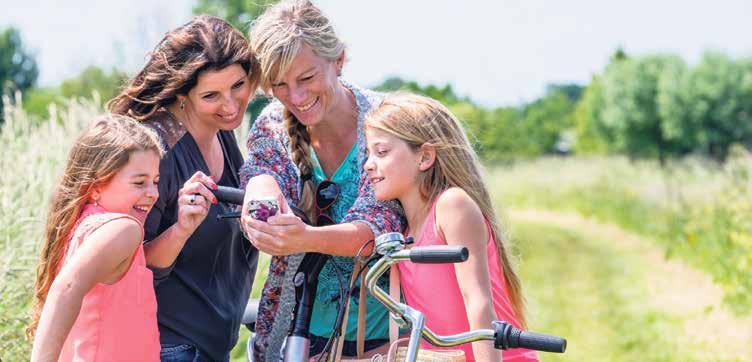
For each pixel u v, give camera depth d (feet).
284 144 23.70
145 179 19.93
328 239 20.61
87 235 18.84
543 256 91.76
